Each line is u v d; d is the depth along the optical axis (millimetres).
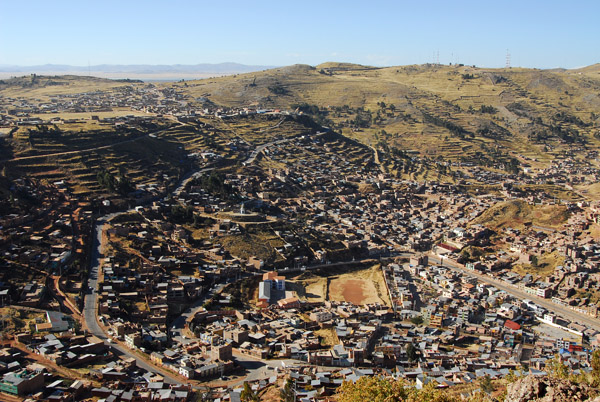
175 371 177875
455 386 174125
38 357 172500
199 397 159500
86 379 162250
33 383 153000
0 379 153125
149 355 187875
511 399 81438
